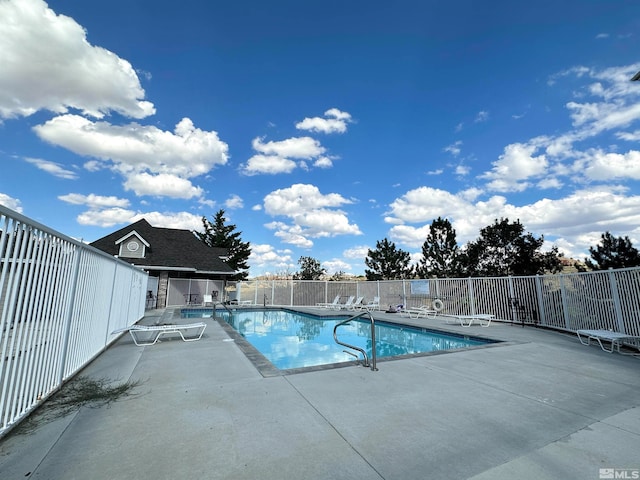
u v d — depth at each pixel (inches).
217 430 117.0
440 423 125.3
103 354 249.0
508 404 147.3
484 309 536.4
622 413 137.8
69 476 86.7
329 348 382.0
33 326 132.4
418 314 590.2
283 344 406.3
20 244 119.0
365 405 143.9
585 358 247.4
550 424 125.6
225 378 184.9
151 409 137.3
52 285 151.5
